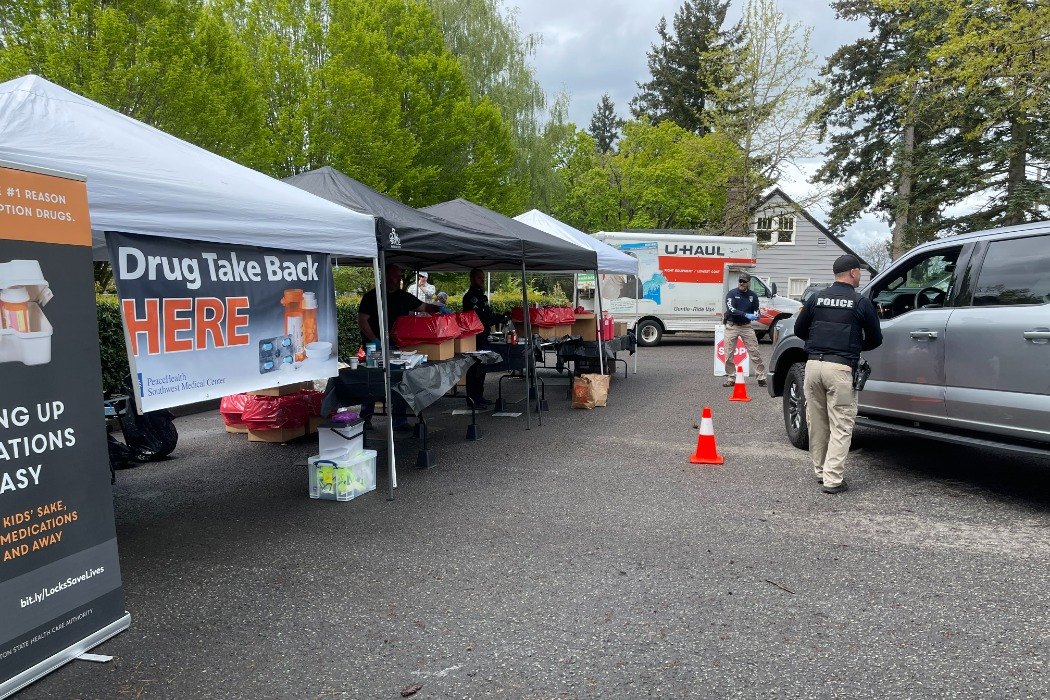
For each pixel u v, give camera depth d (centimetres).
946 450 698
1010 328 477
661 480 598
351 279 2109
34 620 292
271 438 779
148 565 421
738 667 296
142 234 386
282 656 312
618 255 1166
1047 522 477
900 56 2708
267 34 1844
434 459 664
